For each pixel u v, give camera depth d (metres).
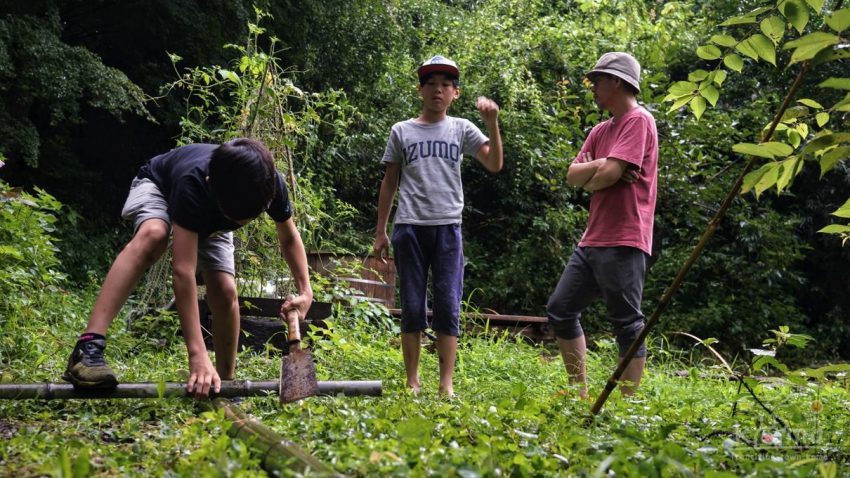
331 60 16.22
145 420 3.26
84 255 14.05
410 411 3.27
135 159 16.42
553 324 4.98
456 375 5.98
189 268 3.35
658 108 12.66
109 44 15.72
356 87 16.45
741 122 15.96
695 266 15.38
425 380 5.33
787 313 16.02
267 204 3.27
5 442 2.56
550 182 14.04
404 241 4.80
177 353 5.59
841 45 2.44
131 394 3.33
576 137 15.45
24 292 5.98
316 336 5.69
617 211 4.74
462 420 2.94
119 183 16.23
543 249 16.05
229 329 3.83
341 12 16.03
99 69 13.21
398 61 18.55
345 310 7.21
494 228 17.73
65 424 3.07
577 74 18.52
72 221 13.43
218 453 2.20
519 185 17.08
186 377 4.47
